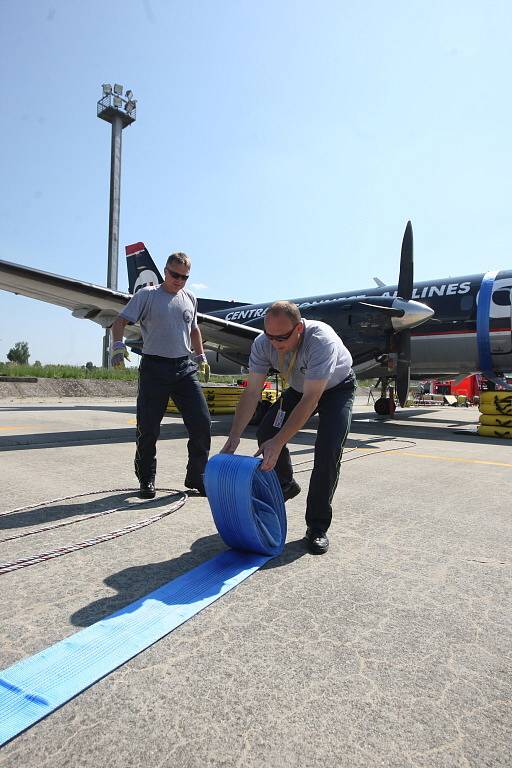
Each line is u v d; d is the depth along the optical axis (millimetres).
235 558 2135
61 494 3320
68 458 4805
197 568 1994
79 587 1803
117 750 989
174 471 4316
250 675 1267
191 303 3494
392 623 1577
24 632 1460
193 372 3416
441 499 3402
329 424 2414
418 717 1118
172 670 1282
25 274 6535
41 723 1067
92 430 7352
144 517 2770
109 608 1628
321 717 1108
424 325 10312
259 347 2432
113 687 1203
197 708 1128
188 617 1571
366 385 28547
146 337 3318
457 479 4164
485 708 1158
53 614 1581
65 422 8789
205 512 2918
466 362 10094
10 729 1033
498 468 4773
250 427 8812
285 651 1391
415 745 1026
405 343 8453
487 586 1897
